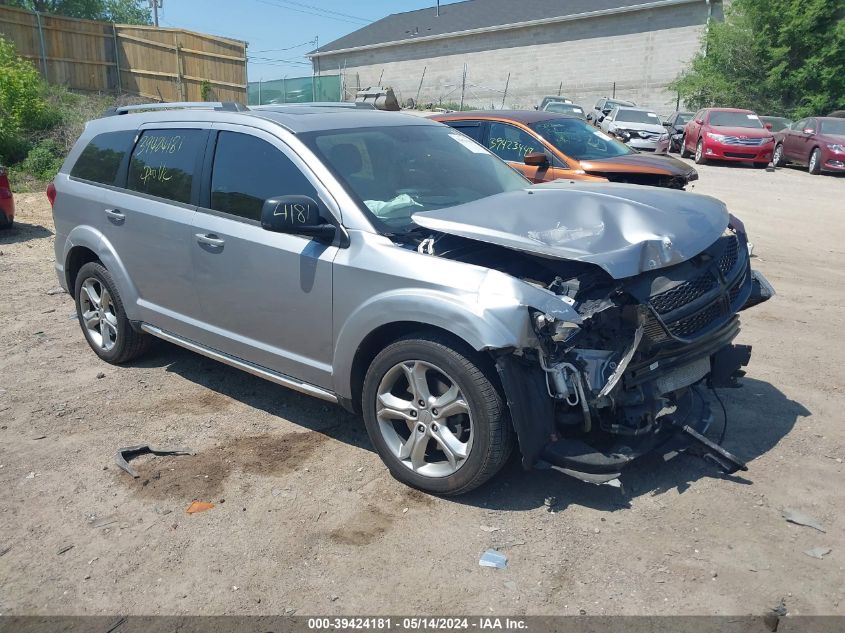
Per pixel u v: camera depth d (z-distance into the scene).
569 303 3.42
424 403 3.74
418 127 5.02
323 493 3.88
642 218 3.77
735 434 4.39
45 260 9.05
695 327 3.74
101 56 23.17
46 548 3.48
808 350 5.85
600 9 38.44
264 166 4.40
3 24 20.69
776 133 22.75
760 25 30.52
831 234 11.25
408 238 3.90
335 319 4.00
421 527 3.56
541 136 9.12
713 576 3.16
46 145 15.74
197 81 25.86
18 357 5.88
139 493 3.92
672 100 36.72
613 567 3.23
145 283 5.15
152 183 5.07
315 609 3.04
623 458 3.49
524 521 3.58
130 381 5.40
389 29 49.44
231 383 5.35
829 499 3.71
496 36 42.22
